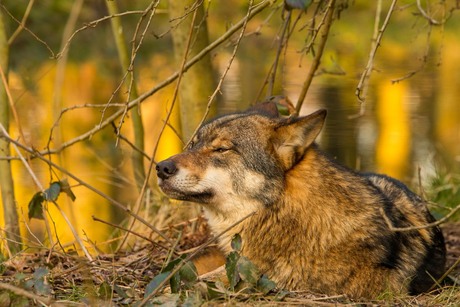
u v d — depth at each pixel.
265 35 37.56
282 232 9.02
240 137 9.10
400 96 26.14
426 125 22.42
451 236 12.84
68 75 31.36
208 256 9.70
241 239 8.51
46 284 8.05
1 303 7.54
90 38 36.06
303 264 8.98
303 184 9.07
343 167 9.52
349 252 8.95
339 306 8.19
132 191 17.06
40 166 18.12
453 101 25.48
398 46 38.75
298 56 34.38
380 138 20.94
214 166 9.06
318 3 11.43
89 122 23.02
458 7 11.68
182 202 12.84
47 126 22.00
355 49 36.78
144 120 21.77
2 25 11.63
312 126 9.09
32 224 14.59
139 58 33.47
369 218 9.10
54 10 34.88
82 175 17.58
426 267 9.66
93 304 7.45
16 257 10.20
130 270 9.65
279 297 8.30
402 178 17.58
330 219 8.98
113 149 20.14
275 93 25.06
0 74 10.30
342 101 24.45
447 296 8.95
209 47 11.09
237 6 36.88
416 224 9.76
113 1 12.40
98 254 10.59
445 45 39.53
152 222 12.61
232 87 27.03
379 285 8.99
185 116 13.14
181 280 8.41
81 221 15.05
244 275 8.30
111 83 30.28
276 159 9.08
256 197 9.03
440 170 17.12
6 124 11.72
